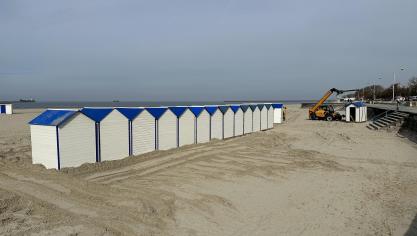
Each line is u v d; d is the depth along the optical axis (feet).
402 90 327.26
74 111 38.78
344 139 74.95
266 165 44.62
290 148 61.05
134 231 21.39
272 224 24.84
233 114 73.61
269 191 33.22
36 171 34.88
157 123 50.78
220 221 24.89
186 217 25.11
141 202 26.73
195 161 45.42
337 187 35.32
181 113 56.13
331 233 23.52
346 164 47.44
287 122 128.47
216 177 37.76
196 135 60.49
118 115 43.83
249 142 64.18
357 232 23.81
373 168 45.11
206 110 63.21
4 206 23.25
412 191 34.35
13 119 129.29
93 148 40.78
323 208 28.71
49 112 41.42
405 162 49.32
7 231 19.56
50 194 27.07
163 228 22.71
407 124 88.53
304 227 24.49
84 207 24.64
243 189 33.53
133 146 46.39
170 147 53.67
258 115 88.17
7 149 56.65
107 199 27.07
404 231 24.07
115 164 41.96
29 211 23.04
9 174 33.30
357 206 29.43
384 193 33.50
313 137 78.43
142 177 37.04
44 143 38.45
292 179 38.17
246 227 24.09
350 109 126.93
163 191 31.19
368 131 91.76
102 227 21.08
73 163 38.52
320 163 47.34
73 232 19.85
